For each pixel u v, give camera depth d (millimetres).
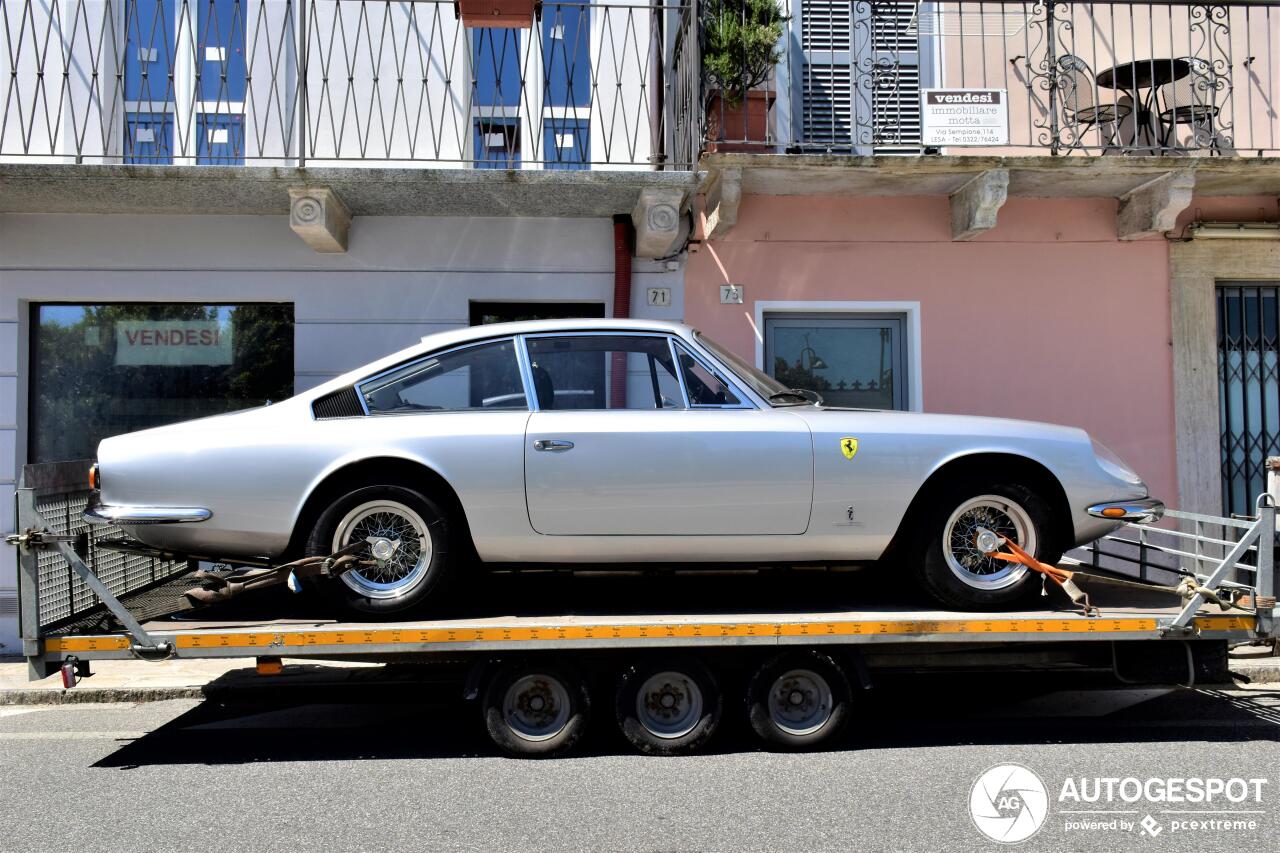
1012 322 7465
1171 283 7520
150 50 7203
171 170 6277
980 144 6848
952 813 3773
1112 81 7414
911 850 3443
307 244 7066
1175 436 7484
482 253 7332
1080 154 7770
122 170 6234
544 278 7359
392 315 7281
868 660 4691
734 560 4531
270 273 7211
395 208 7082
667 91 7625
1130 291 7508
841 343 7625
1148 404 7488
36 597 4086
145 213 7117
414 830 3639
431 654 4395
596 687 4559
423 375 4621
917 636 4230
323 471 4320
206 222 7176
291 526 4355
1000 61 7887
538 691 4422
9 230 7066
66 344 7273
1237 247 7559
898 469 4430
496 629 4141
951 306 7457
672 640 4176
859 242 7449
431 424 4406
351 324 7254
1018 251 7480
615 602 4840
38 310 7250
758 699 4426
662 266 7387
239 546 4426
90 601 4629
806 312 7551
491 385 4625
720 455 4383
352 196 6773
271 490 4312
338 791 4078
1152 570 7410
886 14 8047
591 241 7387
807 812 3779
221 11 7449
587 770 4266
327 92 6750
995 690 5770
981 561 4605
